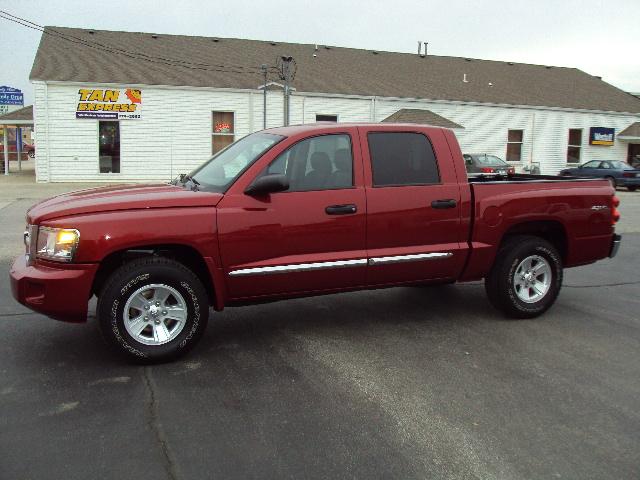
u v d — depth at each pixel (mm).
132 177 24500
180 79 24812
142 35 28562
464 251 5504
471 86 31641
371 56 33062
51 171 23641
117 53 26219
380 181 5172
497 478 3092
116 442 3381
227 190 4734
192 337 4660
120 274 4422
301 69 28906
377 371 4504
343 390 4145
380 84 29219
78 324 5523
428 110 28781
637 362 4770
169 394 4043
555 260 5930
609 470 3186
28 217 4711
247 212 4695
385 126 5277
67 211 4391
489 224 5562
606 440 3506
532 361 4754
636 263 9078
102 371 4434
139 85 23859
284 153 4906
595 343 5219
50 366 4520
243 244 4703
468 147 29891
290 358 4758
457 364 4668
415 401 3982
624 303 6625
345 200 5004
